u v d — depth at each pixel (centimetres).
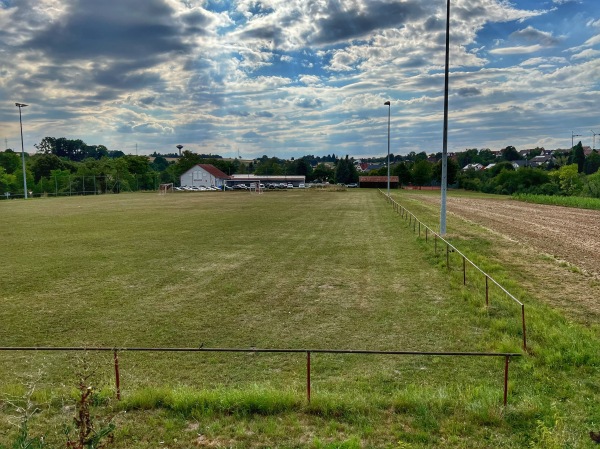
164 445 632
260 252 2231
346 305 1334
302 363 931
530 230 2967
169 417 701
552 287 1468
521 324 1090
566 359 888
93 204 5919
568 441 614
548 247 2253
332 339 1065
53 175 9681
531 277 1603
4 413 721
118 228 3219
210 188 11475
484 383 816
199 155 15100
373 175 13488
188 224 3459
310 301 1381
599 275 1628
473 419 679
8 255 2169
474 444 623
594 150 13412
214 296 1445
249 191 10106
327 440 636
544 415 686
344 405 719
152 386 825
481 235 2659
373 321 1188
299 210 4719
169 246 2423
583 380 809
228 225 3384
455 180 11712
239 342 1052
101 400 632
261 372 891
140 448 625
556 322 1105
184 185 12644
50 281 1648
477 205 5506
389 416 696
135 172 12250
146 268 1869
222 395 741
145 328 1152
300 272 1780
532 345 971
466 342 1028
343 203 5753
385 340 1052
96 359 957
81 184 9431
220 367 915
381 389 806
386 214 4156
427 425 667
